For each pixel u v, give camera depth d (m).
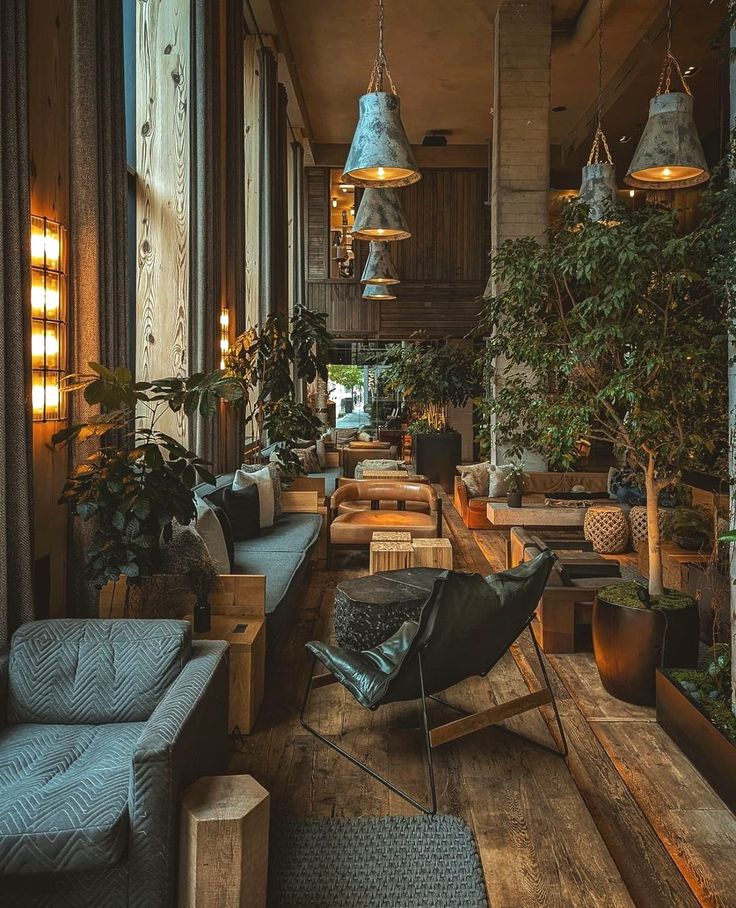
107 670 2.56
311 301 16.27
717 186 3.16
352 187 16.34
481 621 2.98
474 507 8.89
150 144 6.03
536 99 9.44
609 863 2.45
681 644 3.75
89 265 3.45
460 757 3.23
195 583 3.47
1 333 2.64
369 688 2.90
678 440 3.75
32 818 1.88
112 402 3.12
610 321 3.69
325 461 12.11
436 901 2.23
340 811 2.76
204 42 6.14
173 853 1.96
